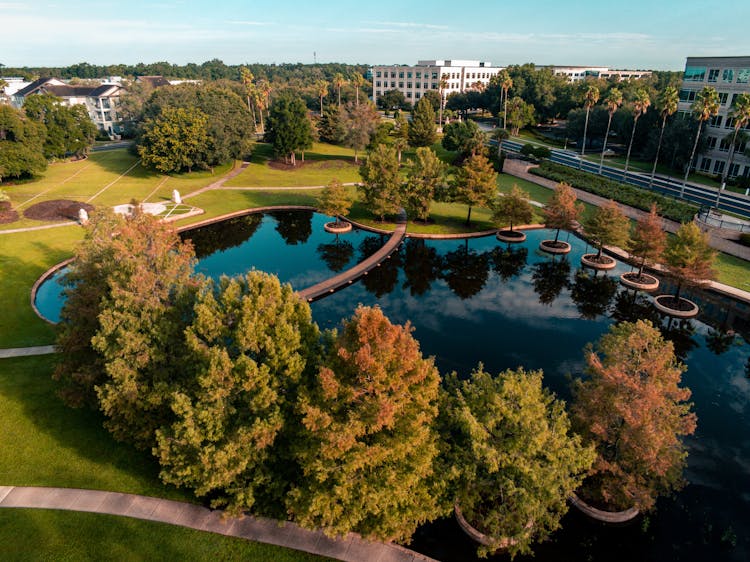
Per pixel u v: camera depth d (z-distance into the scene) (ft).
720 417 108.17
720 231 190.08
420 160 217.36
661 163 326.24
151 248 89.04
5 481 81.97
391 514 66.74
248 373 68.80
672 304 154.71
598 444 79.77
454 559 74.69
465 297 165.07
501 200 209.36
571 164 335.67
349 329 70.85
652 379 74.23
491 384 77.97
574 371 121.80
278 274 179.93
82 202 239.09
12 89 561.43
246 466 71.87
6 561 68.03
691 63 296.71
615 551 77.46
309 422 64.08
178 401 70.59
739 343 138.41
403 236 213.87
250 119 332.80
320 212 225.76
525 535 67.62
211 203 253.65
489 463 67.77
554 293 168.45
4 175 252.62
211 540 72.28
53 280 166.50
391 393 67.92
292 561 69.46
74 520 75.00
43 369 112.57
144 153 287.07
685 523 82.48
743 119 214.90
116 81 560.20
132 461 87.15
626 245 176.04
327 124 404.57
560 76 595.06
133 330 79.56
